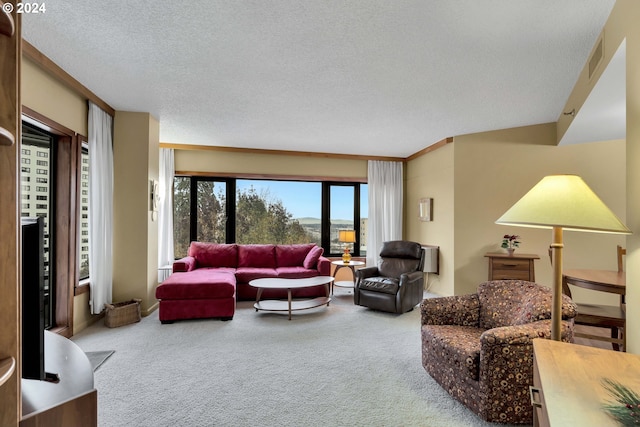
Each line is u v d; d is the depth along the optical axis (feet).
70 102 10.59
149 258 13.32
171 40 7.82
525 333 6.24
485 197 15.34
